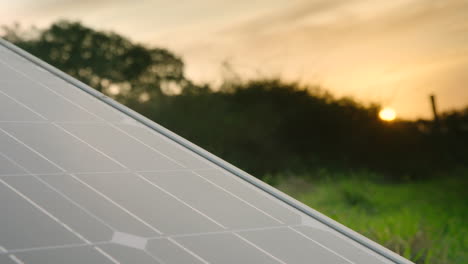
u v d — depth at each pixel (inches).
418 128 926.4
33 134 170.4
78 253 114.5
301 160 901.2
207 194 170.4
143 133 208.2
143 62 1131.3
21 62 245.1
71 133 182.2
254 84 954.7
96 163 164.6
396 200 737.6
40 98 207.5
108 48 1157.7
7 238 111.2
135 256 121.0
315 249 155.3
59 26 1159.6
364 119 927.7
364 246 171.3
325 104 934.4
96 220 130.6
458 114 943.0
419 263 431.2
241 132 933.8
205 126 965.8
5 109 183.9
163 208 149.6
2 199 125.4
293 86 944.9
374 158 910.4
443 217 675.4
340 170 882.1
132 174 165.6
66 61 1165.7
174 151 200.7
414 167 893.8
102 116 211.0
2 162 144.4
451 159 914.1
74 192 140.7
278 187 816.3
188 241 136.0
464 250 462.0
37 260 107.3
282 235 157.9
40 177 143.1
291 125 930.7
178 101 999.6
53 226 121.6
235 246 141.5
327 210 674.2
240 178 197.6
